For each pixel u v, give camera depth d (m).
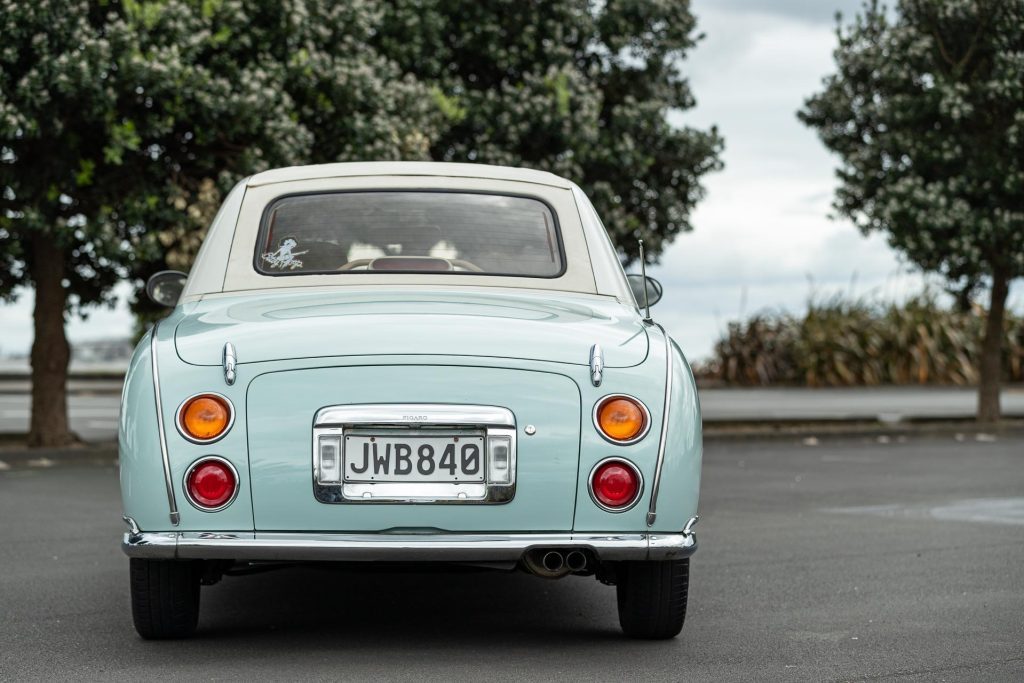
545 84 15.77
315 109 12.91
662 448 4.14
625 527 4.12
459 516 4.06
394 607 5.36
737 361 28.09
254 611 5.25
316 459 4.05
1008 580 6.10
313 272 4.79
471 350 4.13
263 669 4.21
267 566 4.53
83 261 13.57
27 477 10.76
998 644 4.68
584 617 5.17
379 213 4.94
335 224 4.91
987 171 15.70
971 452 14.05
